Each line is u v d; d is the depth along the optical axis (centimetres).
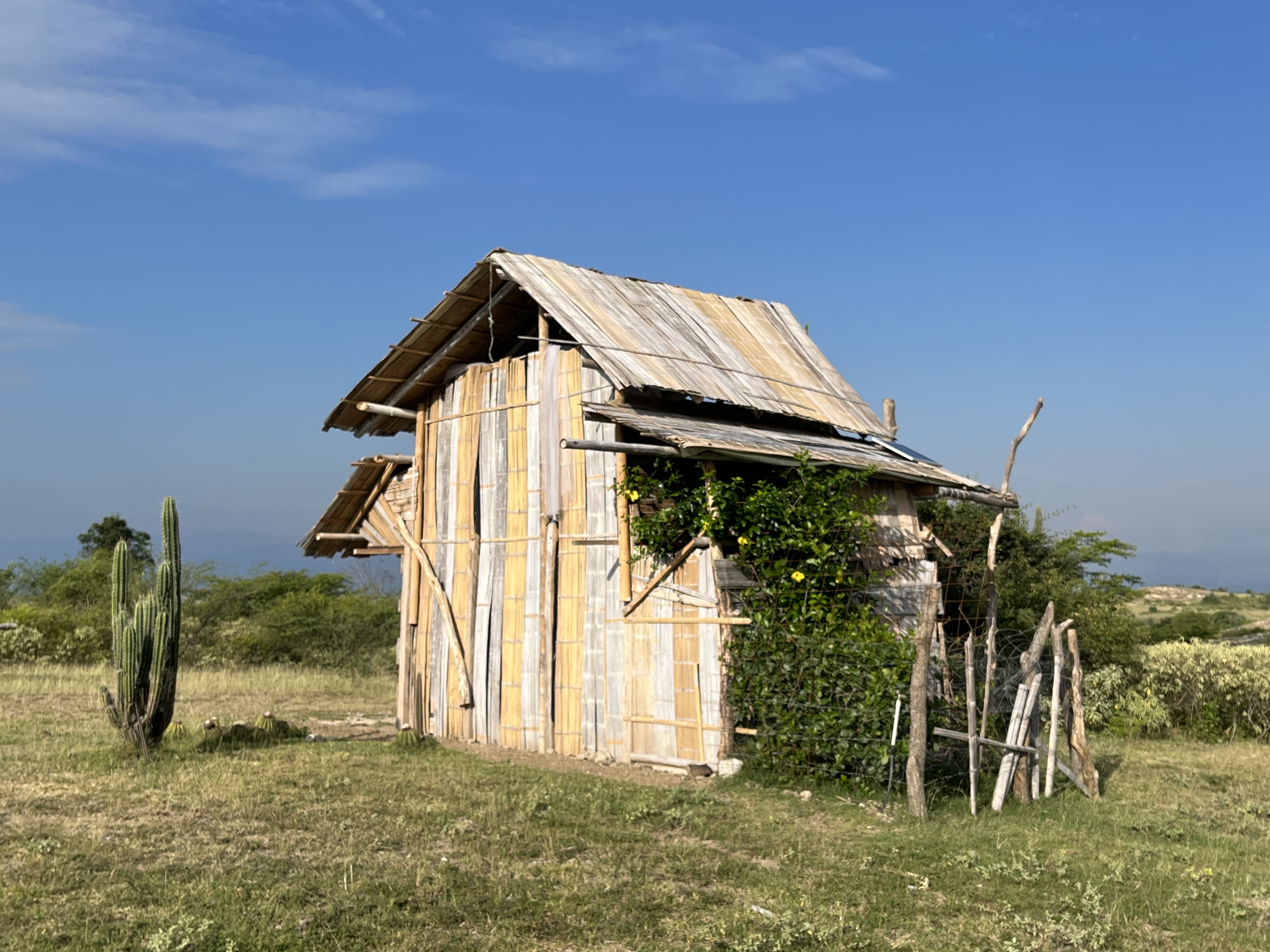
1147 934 643
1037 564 1977
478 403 1430
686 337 1454
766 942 600
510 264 1324
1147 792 1099
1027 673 977
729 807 927
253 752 1173
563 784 1028
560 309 1281
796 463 1155
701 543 1121
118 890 648
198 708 1678
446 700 1405
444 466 1473
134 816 841
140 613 1121
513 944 584
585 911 640
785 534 1104
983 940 621
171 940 565
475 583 1393
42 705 1572
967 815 919
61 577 3644
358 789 965
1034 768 994
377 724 1545
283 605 3117
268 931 587
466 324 1413
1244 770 1276
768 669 1049
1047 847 831
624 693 1183
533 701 1283
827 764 999
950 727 1045
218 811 862
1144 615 4881
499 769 1108
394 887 668
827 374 1653
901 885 719
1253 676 1577
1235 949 624
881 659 980
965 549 1717
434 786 990
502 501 1370
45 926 583
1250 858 845
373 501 1667
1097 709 1623
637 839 811
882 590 1227
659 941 602
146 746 1107
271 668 2578
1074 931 632
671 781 1073
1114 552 2042
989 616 1377
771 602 1082
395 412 1531
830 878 729
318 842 773
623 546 1195
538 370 1339
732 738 1084
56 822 815
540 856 759
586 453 1261
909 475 1300
